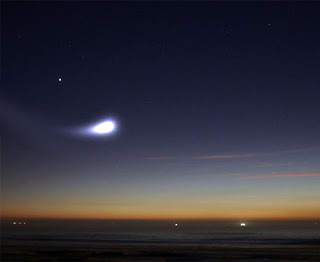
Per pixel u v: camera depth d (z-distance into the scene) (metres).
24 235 86.94
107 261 33.84
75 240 64.19
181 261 34.22
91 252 39.88
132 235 93.19
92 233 108.75
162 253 39.69
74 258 35.53
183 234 103.81
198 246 49.34
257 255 38.31
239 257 36.91
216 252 40.81
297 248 45.38
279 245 52.03
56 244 51.56
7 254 37.91
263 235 94.31
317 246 50.03
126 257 36.66
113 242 58.91
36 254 38.09
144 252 40.53
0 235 86.00
